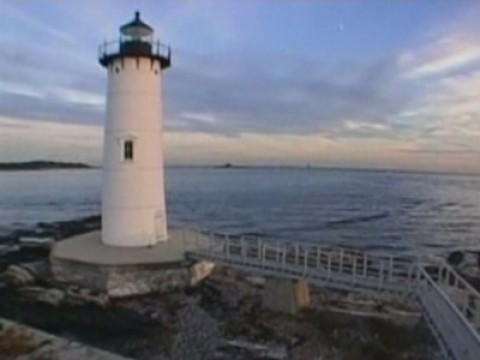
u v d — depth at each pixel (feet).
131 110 62.28
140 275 51.72
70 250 58.85
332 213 187.93
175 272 53.42
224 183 397.80
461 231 146.00
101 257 54.75
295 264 49.49
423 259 86.53
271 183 409.69
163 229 65.46
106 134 63.93
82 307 48.11
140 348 39.75
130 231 62.23
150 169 63.41
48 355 31.30
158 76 64.69
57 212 169.58
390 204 227.61
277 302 48.21
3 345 32.17
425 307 36.83
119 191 62.44
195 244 61.26
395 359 37.78
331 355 38.37
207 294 52.75
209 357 34.65
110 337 41.98
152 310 47.73
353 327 43.86
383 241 126.41
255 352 38.55
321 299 51.16
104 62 63.57
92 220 124.36
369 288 43.34
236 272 60.34
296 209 199.00
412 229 148.56
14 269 56.49
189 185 359.25
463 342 26.86
